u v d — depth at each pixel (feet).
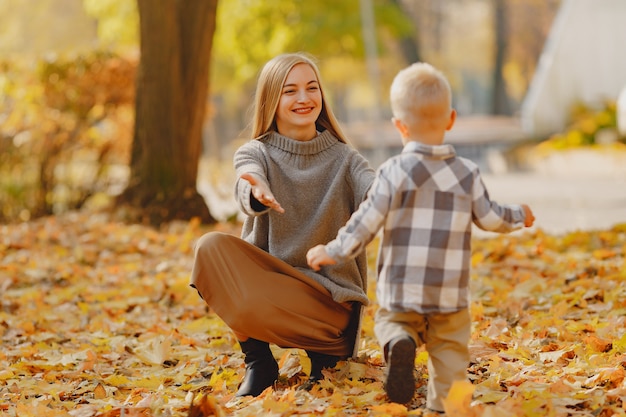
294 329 15.20
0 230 38.99
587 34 92.17
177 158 41.68
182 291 26.27
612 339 17.69
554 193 59.93
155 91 41.37
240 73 104.88
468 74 205.16
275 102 15.78
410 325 13.16
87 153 49.60
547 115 94.27
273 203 14.07
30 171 47.21
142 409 14.73
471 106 209.05
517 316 20.88
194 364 18.26
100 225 38.88
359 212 12.98
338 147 15.87
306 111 15.70
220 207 59.26
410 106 13.14
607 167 75.25
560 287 24.00
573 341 18.17
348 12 106.52
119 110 48.01
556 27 94.32
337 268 15.66
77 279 29.63
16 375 18.28
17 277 29.55
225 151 124.98
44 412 14.97
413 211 12.94
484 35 181.57
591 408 13.89
